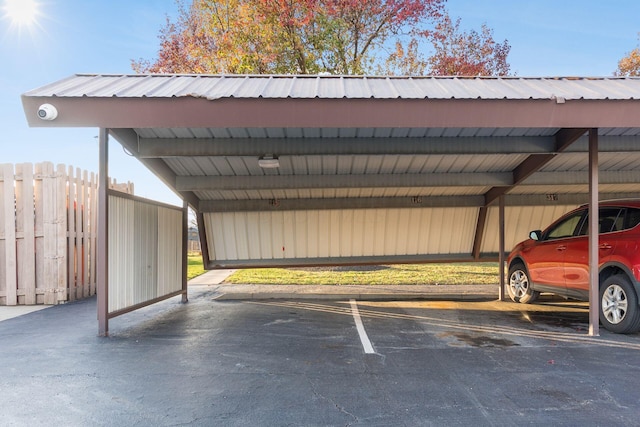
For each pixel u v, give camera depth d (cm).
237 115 545
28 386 435
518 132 712
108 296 657
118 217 693
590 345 581
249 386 434
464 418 358
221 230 1057
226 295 1038
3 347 582
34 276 939
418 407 380
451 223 1091
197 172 852
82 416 365
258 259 1082
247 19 1449
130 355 543
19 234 942
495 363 504
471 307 891
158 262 843
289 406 384
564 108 562
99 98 532
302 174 873
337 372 475
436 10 1620
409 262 1105
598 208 704
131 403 392
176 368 491
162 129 673
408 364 502
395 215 1070
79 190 1020
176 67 1700
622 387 425
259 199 1012
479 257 1115
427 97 550
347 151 717
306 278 1313
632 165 884
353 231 1074
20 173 948
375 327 703
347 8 1522
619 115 565
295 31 1528
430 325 716
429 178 888
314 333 663
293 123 548
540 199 1057
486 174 895
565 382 439
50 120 537
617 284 643
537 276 852
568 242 764
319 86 641
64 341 615
